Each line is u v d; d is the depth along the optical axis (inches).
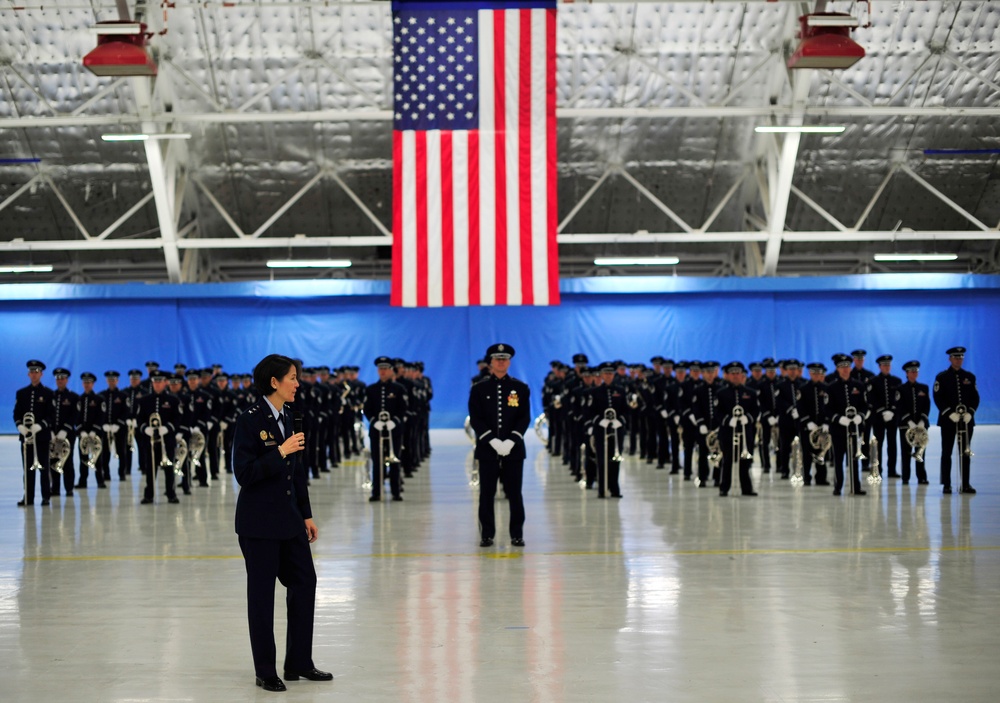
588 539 444.1
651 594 330.6
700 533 458.0
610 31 995.9
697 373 720.3
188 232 1192.2
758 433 757.3
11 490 685.3
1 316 1208.2
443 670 248.4
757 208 1194.6
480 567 380.2
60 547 439.2
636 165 1140.5
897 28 992.9
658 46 1008.9
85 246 1089.4
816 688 232.1
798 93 949.8
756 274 1200.8
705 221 1214.9
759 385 759.1
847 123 1080.8
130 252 1249.4
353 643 273.9
